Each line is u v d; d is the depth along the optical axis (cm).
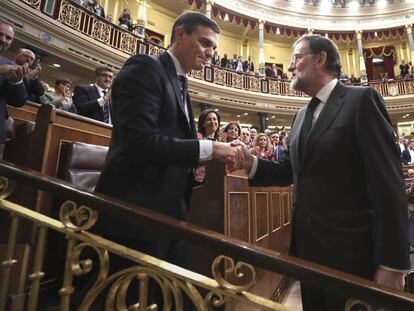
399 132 1327
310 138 136
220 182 193
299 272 78
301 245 132
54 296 175
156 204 121
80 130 225
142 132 110
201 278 89
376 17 1318
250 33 1352
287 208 415
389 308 72
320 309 139
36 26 657
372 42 1412
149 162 114
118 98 120
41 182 102
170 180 128
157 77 123
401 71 1266
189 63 142
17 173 104
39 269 103
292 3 1308
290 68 157
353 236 121
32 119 284
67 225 101
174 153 111
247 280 205
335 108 135
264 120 1197
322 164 130
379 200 112
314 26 1322
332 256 121
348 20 1330
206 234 86
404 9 1288
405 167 820
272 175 162
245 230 224
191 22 137
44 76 820
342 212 125
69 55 729
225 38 1355
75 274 97
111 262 121
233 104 1138
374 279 115
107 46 800
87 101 330
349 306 82
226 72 1131
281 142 685
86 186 201
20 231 162
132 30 929
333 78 147
